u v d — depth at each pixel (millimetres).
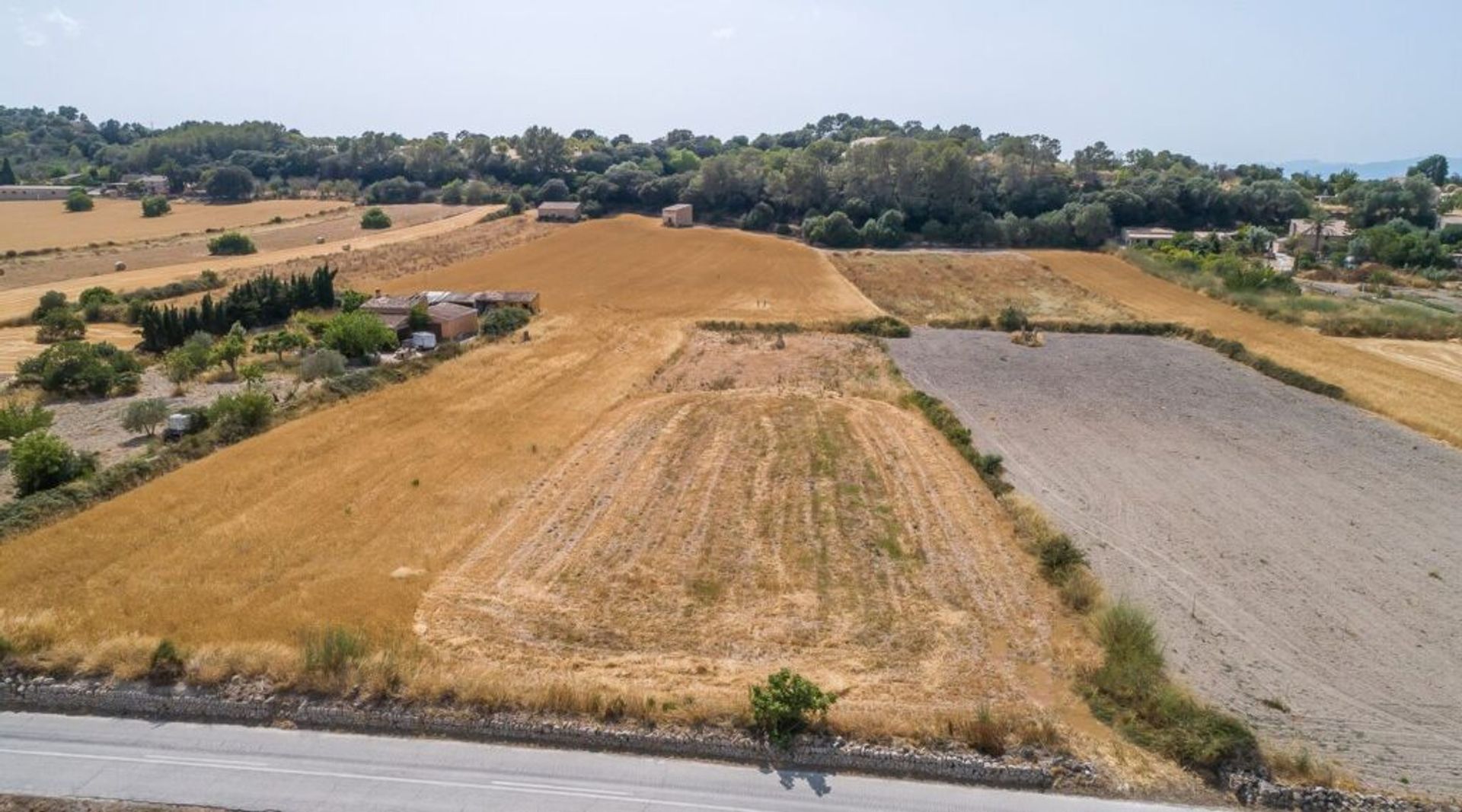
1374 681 24391
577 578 28641
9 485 36438
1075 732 20672
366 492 35125
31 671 21719
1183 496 37219
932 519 33938
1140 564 31016
